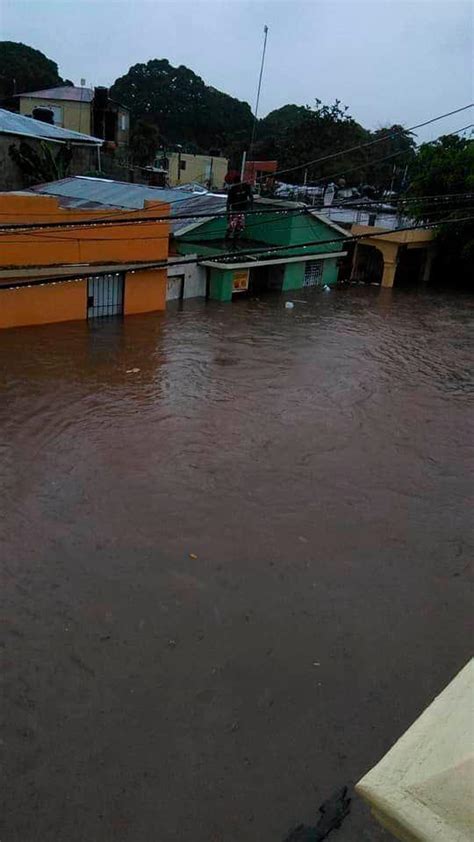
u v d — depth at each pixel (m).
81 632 7.95
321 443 13.67
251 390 16.39
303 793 6.16
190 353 18.88
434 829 1.67
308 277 31.69
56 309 19.80
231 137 68.44
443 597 9.12
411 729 1.98
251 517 10.66
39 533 9.78
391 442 14.07
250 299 27.48
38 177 27.97
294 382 17.33
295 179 46.78
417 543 10.38
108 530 9.99
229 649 7.85
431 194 33.09
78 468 11.73
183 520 10.41
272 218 28.08
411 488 12.12
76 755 6.41
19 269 18.19
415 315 27.70
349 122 48.28
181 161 51.56
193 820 5.87
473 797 1.66
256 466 12.38
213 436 13.51
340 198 35.16
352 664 7.77
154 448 12.73
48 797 6.00
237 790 6.16
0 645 7.66
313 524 10.63
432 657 7.98
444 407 16.52
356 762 6.51
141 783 6.18
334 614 8.59
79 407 14.27
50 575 8.91
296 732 6.80
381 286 34.06
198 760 6.43
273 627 8.26
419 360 20.64
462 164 32.03
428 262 36.41
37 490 10.91
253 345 20.44
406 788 1.77
